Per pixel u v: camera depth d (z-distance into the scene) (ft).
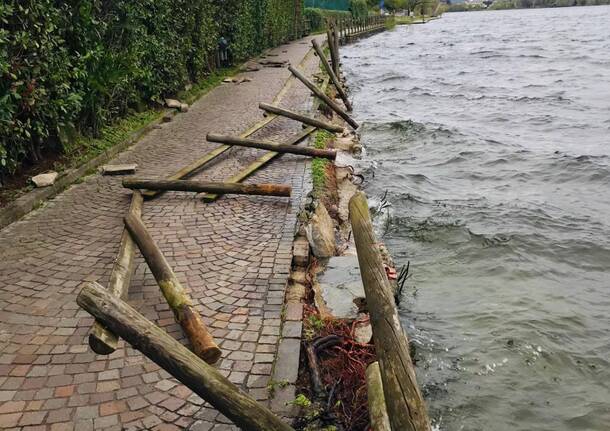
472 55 115.03
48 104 26.03
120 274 15.94
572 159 38.91
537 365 17.38
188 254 19.21
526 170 37.50
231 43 67.97
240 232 21.03
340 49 130.31
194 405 12.26
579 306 20.84
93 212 22.98
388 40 158.71
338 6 177.27
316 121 36.94
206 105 46.80
